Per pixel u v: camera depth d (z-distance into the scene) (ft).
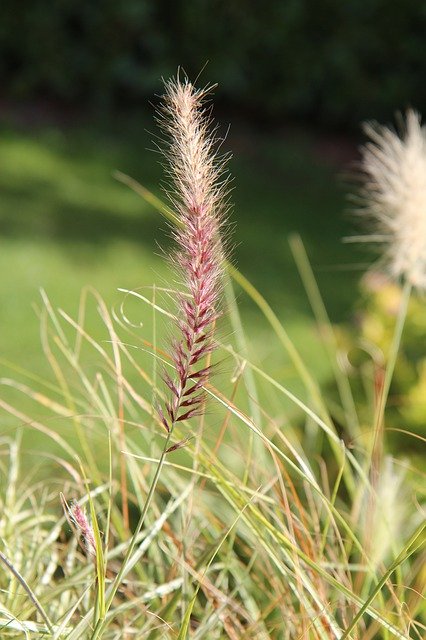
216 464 5.53
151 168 26.27
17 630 5.13
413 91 30.14
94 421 6.86
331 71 30.35
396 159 7.25
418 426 9.80
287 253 21.81
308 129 31.14
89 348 15.52
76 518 4.25
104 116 29.94
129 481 8.73
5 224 20.94
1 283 17.81
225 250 3.99
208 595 5.73
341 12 29.68
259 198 25.44
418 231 7.13
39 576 5.74
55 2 29.58
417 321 10.77
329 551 6.16
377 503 5.82
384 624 4.73
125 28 29.76
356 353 10.88
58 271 18.74
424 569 6.82
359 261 21.71
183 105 3.68
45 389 13.78
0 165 24.84
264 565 6.56
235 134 30.17
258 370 5.46
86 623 4.50
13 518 6.10
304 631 5.18
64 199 23.09
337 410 10.46
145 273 19.22
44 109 29.84
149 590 5.77
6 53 30.27
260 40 30.17
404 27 29.66
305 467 5.09
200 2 29.60
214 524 6.36
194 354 3.80
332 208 25.32
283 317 18.53
